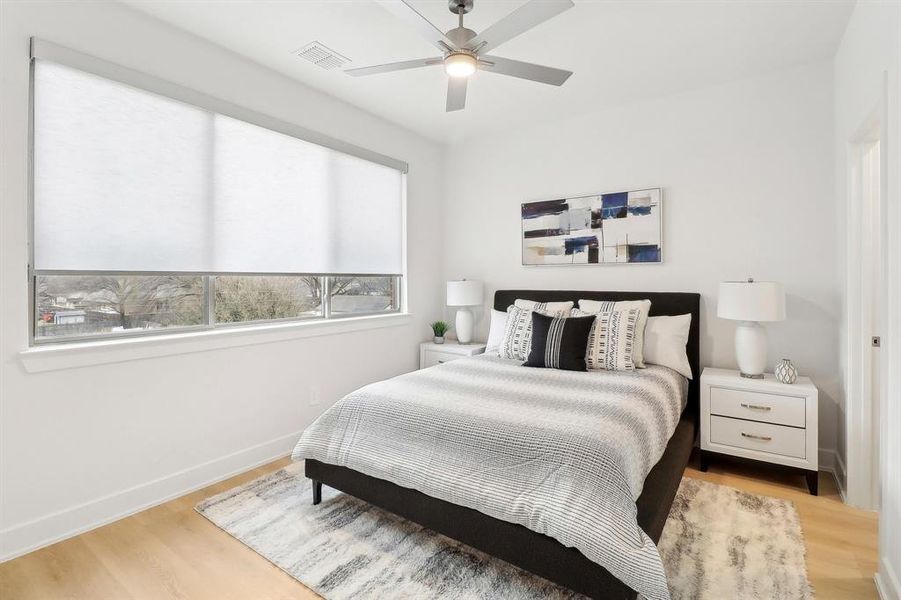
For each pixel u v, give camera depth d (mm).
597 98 3432
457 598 1659
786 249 2986
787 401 2590
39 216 2020
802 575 1778
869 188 2338
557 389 2355
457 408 2033
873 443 2326
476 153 4395
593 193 3732
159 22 2385
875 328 2324
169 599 1684
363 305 3836
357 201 3662
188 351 2518
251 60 2816
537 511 1575
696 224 3295
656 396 2334
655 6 2258
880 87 1859
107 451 2217
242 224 2826
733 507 2348
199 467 2586
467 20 2365
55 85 2057
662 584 1328
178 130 2496
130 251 2309
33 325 2055
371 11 2303
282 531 2119
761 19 2377
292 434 3119
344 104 3494
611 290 3664
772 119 3018
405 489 1978
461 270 4531
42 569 1853
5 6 1906
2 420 1908
